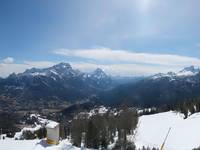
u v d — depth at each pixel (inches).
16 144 2097.7
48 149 1983.3
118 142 2578.7
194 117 3853.3
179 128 3097.9
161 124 3553.2
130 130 3046.3
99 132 2539.4
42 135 3964.1
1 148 1973.4
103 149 2406.5
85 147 2230.6
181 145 2491.4
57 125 2198.6
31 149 1959.9
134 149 2437.3
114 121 2933.1
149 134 3036.4
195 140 2539.4
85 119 2672.2
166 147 2477.9
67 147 2086.6
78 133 2377.0
